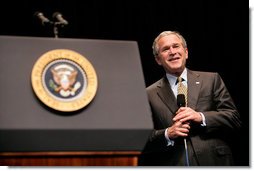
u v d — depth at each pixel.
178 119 3.41
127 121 2.39
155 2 6.18
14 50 2.42
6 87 2.33
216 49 6.14
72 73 2.40
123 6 6.15
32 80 2.33
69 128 2.31
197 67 6.16
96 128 2.34
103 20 6.13
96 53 2.51
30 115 2.29
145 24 6.16
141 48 6.12
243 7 6.12
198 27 6.18
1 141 2.25
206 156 3.46
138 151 2.41
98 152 2.36
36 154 2.29
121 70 2.50
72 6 6.10
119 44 2.57
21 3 6.05
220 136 3.64
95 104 2.39
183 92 3.77
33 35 6.07
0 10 6.02
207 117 3.48
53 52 2.43
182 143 3.55
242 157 5.76
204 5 6.18
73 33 6.07
